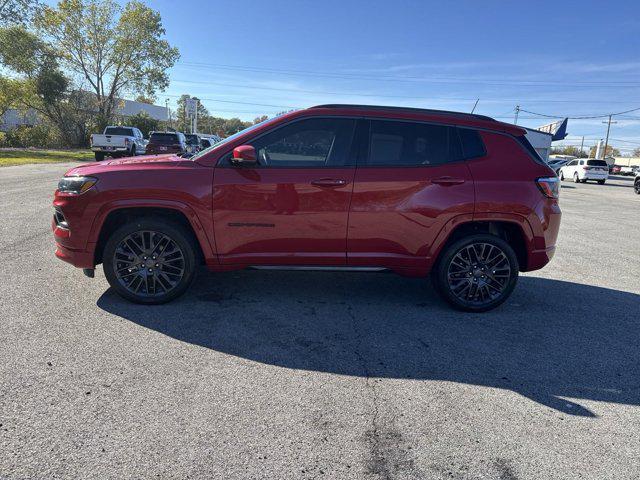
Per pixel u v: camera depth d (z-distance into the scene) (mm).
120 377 3111
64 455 2342
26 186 12953
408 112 4500
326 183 4254
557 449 2596
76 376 3088
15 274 5078
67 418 2639
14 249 6102
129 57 42531
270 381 3170
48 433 2502
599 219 12633
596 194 22609
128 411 2736
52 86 37312
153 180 4148
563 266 6922
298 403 2920
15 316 3982
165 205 4168
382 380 3260
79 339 3627
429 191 4375
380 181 4324
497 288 4715
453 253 4539
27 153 29297
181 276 4383
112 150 25922
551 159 44688
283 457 2420
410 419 2811
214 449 2451
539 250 4664
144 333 3803
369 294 5113
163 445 2461
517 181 4516
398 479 2305
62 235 4262
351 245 4391
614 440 2703
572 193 22469
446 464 2430
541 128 38781
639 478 2389
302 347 3715
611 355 3842
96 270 5375
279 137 4340
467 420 2828
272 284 5277
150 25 42406
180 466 2314
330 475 2307
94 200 4125
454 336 4086
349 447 2525
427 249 4465
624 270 6781
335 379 3240
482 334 4160
